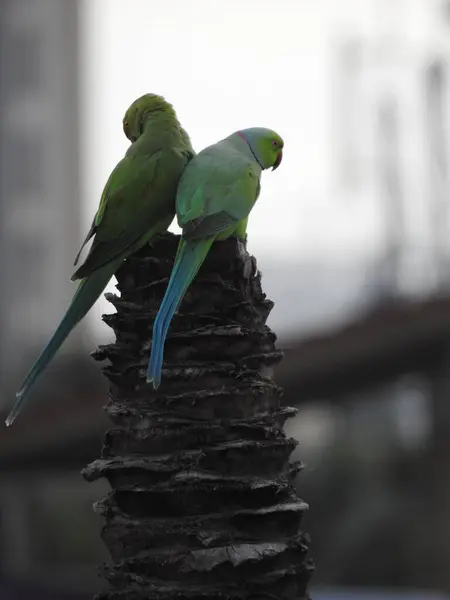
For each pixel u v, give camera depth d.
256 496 4.47
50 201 55.59
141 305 4.77
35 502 29.11
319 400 22.27
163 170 5.27
